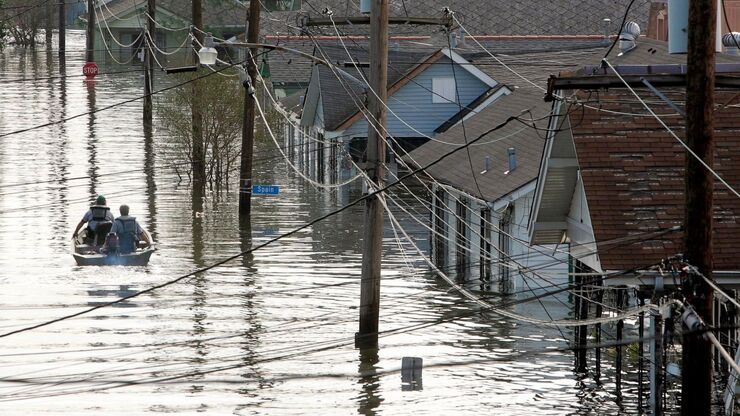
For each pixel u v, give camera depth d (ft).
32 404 148.15
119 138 432.25
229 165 362.33
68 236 263.90
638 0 506.07
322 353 173.37
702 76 109.81
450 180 239.09
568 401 152.97
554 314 197.67
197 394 153.79
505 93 315.37
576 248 165.99
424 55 359.05
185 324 188.96
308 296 209.56
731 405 136.05
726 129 155.33
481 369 166.81
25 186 330.13
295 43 479.00
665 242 142.00
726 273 139.95
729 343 146.82
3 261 236.43
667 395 155.02
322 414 146.20
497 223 220.43
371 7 174.60
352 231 278.87
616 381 158.51
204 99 347.77
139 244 245.65
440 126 342.03
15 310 196.85
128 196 321.32
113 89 592.60
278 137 447.83
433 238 252.01
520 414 147.33
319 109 372.99
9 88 590.14
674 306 124.36
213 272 229.86
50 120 477.36
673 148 152.76
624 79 127.44
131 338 179.83
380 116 174.91
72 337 179.52
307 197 333.21
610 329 188.14
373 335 176.04
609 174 149.48
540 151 219.20
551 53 351.67
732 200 146.92
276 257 246.06
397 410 148.77
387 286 219.41
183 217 293.84
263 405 149.79
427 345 179.11
